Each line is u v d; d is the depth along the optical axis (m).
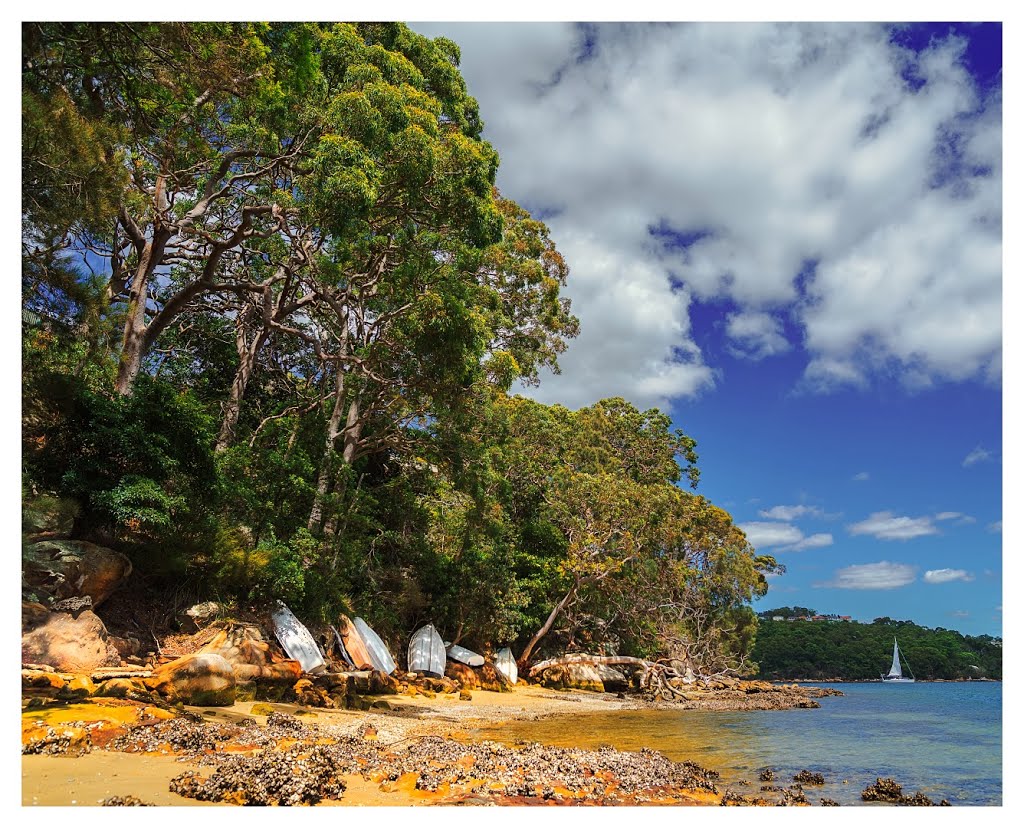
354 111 18.16
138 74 14.20
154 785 6.91
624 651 41.28
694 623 46.12
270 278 24.70
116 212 12.89
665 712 25.23
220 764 7.75
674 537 39.66
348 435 25.11
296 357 31.20
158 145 19.44
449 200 19.94
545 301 35.56
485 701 24.09
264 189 24.39
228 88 15.14
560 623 36.12
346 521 22.69
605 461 45.94
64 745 7.95
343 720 13.95
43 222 11.15
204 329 28.98
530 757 10.10
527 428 36.84
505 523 32.75
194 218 20.17
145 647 13.79
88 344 13.66
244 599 17.34
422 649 25.25
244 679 13.98
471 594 27.89
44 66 11.49
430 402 24.88
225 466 18.91
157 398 15.45
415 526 28.72
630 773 9.70
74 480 13.29
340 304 24.14
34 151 10.62
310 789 7.11
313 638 18.56
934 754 14.91
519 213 35.56
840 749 15.38
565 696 29.58
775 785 10.69
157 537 14.99
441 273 21.72
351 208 17.39
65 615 11.52
